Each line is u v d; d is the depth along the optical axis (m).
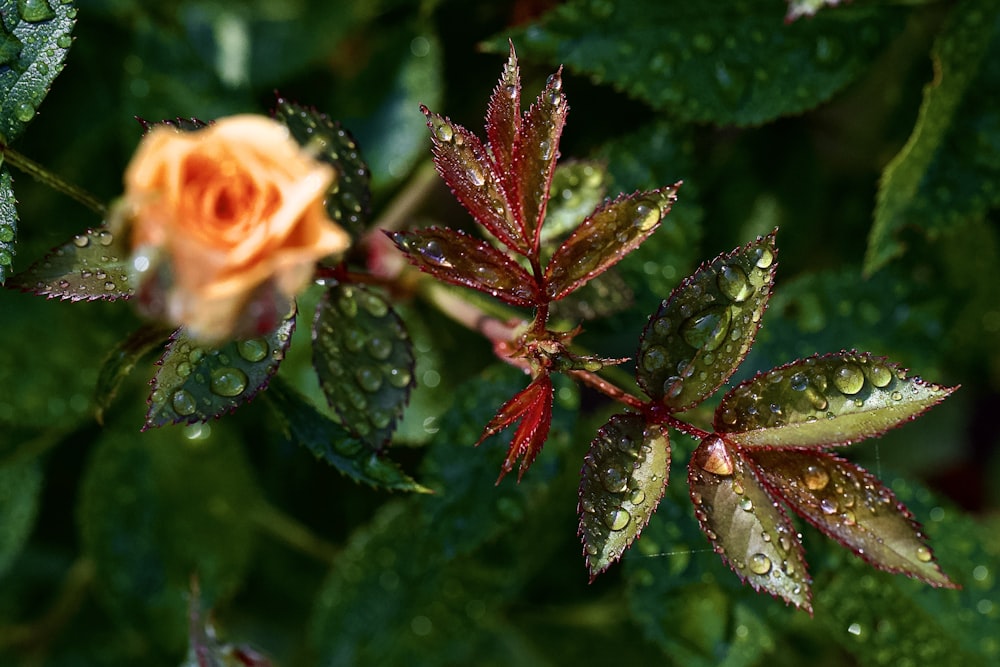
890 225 0.45
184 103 0.49
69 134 0.49
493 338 0.43
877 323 0.47
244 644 0.45
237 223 0.37
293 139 0.42
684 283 0.41
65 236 0.48
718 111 0.46
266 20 0.50
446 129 0.41
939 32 0.46
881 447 0.52
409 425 0.47
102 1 0.49
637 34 0.46
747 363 0.47
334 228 0.37
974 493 0.53
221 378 0.40
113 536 0.48
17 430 0.48
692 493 0.41
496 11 0.49
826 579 0.45
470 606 0.47
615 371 0.45
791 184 0.49
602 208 0.41
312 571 0.51
